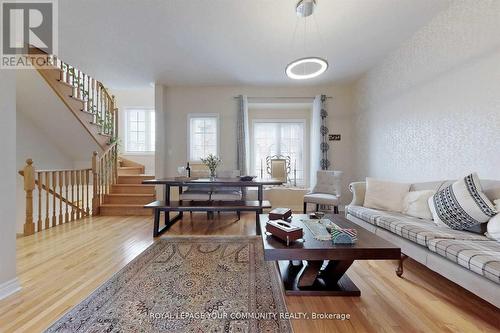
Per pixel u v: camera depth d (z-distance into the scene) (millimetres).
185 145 5285
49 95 3924
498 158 2104
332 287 1878
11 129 1799
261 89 5289
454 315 1577
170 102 5270
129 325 1477
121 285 1961
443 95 2693
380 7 2625
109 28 3029
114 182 5246
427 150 2955
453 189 2133
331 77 4727
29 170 3293
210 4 2582
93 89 5000
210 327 1465
